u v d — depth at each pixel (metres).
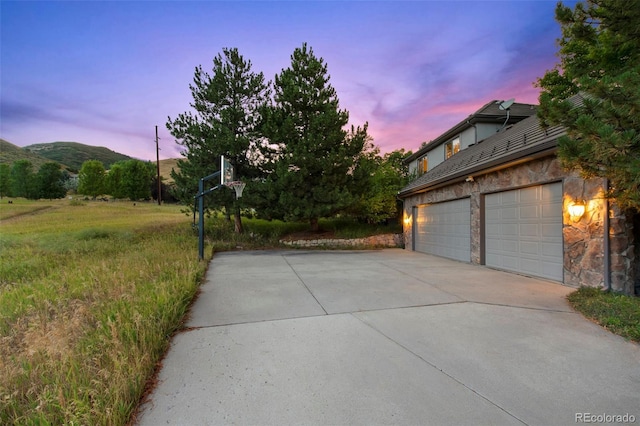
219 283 5.92
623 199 3.65
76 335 2.94
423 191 10.80
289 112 11.72
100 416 1.79
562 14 4.54
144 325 3.08
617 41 4.39
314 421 1.95
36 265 7.10
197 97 12.30
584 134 3.12
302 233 13.70
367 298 4.84
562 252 5.77
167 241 10.93
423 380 2.44
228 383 2.39
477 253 8.12
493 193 7.65
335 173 11.45
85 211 23.25
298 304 4.53
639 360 2.77
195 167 11.69
